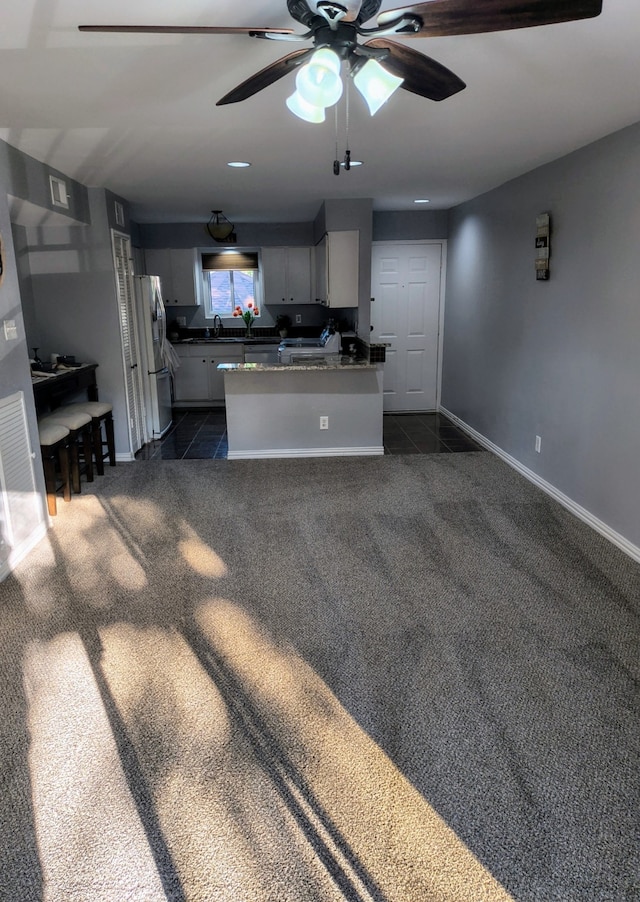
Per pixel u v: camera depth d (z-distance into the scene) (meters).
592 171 3.61
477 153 3.85
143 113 2.85
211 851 1.66
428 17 1.52
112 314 5.07
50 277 4.99
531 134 3.38
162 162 3.92
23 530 3.44
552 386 4.25
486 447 5.66
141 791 1.85
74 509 4.18
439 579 3.14
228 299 8.06
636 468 3.29
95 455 4.91
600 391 3.63
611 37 2.06
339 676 2.39
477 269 5.80
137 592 3.04
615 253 3.41
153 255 7.51
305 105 1.82
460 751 2.00
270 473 4.95
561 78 2.47
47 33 1.97
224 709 2.21
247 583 3.13
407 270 6.93
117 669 2.44
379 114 2.95
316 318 8.04
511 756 1.98
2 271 3.20
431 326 7.11
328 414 5.38
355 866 1.61
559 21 1.54
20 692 2.30
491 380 5.50
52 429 4.05
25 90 2.52
